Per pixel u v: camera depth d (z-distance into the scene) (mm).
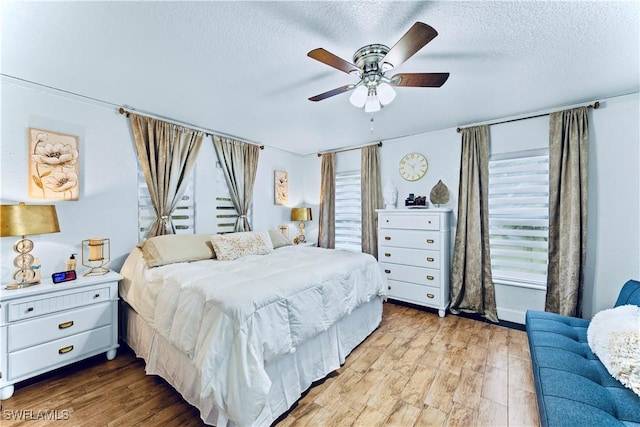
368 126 3416
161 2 1378
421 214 3369
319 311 2014
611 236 2580
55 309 2035
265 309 1634
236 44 1749
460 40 1703
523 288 3029
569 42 1715
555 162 2768
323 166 4738
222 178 3770
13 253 2164
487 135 3205
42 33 1606
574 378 1345
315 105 2744
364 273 2711
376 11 1461
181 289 1861
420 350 2471
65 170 2412
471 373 2109
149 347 2092
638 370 1256
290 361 1804
